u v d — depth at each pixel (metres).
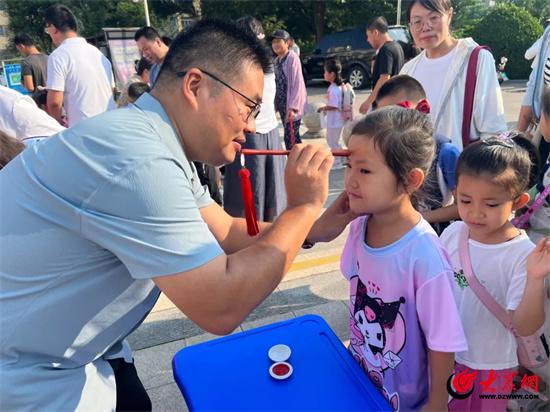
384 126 1.18
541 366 1.62
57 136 1.08
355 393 1.26
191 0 20.59
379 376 1.37
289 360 1.40
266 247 1.10
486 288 1.52
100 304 1.13
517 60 17.36
